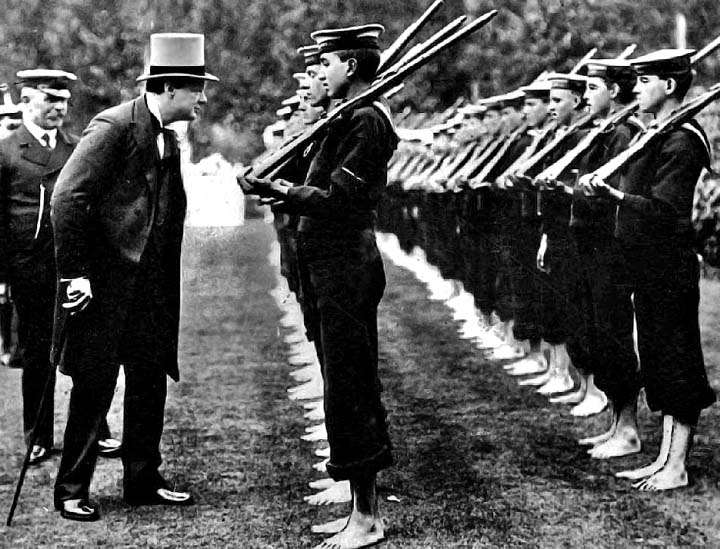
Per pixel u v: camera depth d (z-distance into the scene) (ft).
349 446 16.51
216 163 76.02
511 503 18.51
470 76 52.19
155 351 18.62
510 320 30.58
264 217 83.61
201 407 25.82
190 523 17.89
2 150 22.11
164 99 18.34
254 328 36.55
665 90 19.34
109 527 17.79
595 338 21.33
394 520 17.76
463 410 25.14
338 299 16.49
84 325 17.99
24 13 60.64
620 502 18.39
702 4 49.21
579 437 22.68
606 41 50.37
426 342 33.47
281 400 26.35
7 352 30.37
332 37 17.02
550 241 25.53
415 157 49.52
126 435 18.76
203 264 54.34
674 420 19.10
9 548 16.87
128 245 18.04
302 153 17.60
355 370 16.49
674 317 18.93
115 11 60.90
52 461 21.81
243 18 59.00
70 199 17.58
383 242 59.00
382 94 16.89
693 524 17.17
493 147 32.12
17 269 21.81
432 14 17.43
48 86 22.26
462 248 34.91
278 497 19.13
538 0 50.67
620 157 19.06
